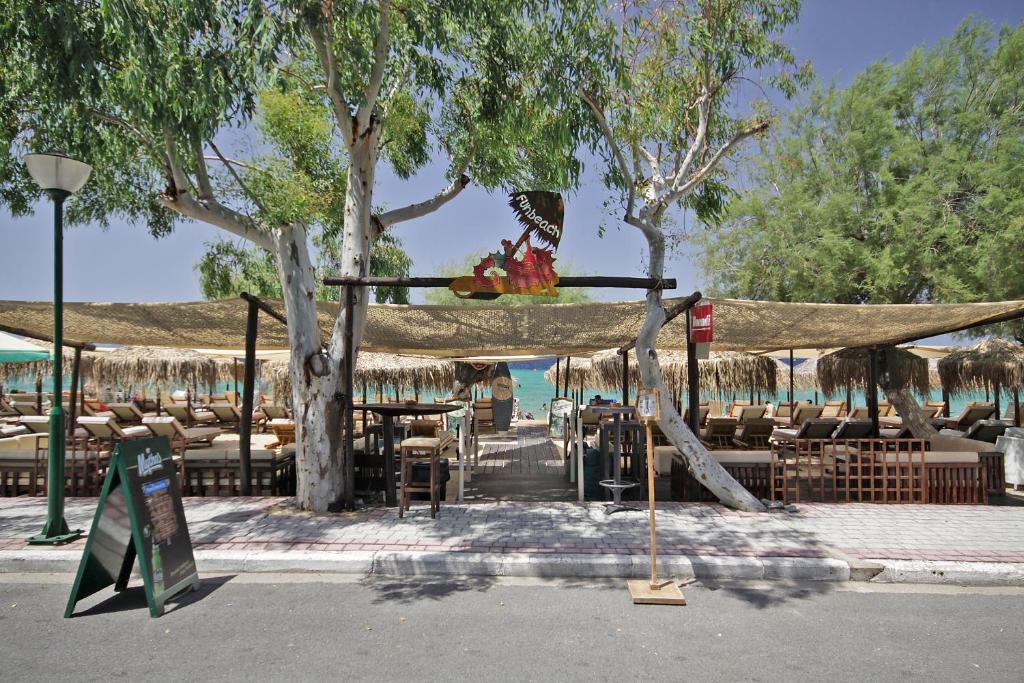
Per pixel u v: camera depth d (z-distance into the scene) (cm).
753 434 1103
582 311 934
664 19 840
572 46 799
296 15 666
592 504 866
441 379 1791
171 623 495
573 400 1756
